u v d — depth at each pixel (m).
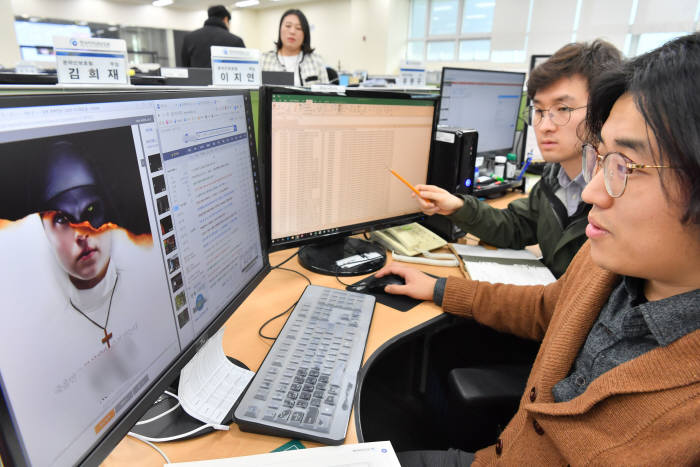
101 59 0.94
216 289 0.62
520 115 2.08
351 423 0.55
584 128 0.55
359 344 0.71
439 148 1.23
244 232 0.71
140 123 0.45
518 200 1.32
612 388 0.45
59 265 0.35
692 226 0.38
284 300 0.88
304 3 9.38
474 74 1.71
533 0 5.78
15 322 0.31
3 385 0.30
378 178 1.11
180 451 0.51
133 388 0.44
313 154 0.95
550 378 0.59
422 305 0.90
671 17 4.62
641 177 0.40
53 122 0.34
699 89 0.35
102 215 0.40
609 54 1.07
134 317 0.44
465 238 1.36
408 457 0.74
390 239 1.19
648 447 0.42
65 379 0.35
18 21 6.96
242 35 10.41
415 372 1.46
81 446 0.37
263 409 0.55
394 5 7.57
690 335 0.42
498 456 0.65
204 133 0.57
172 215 0.51
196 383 0.59
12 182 0.31
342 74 5.92
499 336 1.21
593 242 0.47
